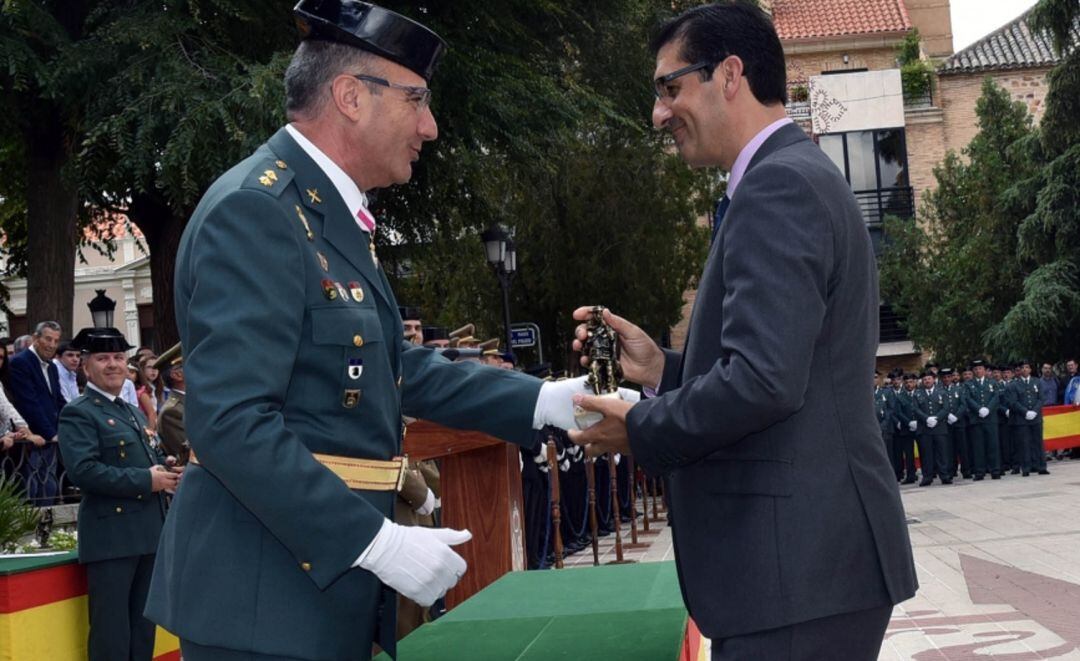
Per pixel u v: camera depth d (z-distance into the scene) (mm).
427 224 18406
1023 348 28109
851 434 2957
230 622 2918
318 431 3035
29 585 6438
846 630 2922
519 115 15625
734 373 2787
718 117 3182
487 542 7430
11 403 11039
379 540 2883
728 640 2951
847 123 35438
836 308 2951
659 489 18062
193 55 13047
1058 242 27281
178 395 8031
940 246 31969
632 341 3592
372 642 3121
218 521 2988
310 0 3236
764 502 2895
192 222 3117
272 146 3201
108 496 6938
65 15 14555
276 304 2926
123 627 6895
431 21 14727
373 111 3205
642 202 24609
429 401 3814
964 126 35688
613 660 3887
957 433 24594
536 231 24594
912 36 36594
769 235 2854
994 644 7637
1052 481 21656
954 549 12422
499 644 4270
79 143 14594
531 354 25078
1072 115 26297
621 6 17672
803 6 38188
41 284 15453
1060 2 25266
